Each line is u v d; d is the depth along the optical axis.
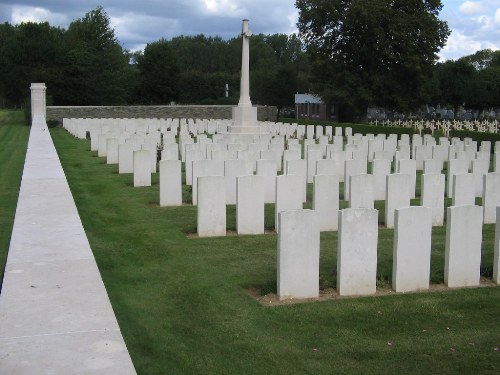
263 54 123.50
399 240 7.77
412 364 5.70
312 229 7.46
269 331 6.41
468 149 21.28
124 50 99.31
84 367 4.56
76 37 78.50
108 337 5.08
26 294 6.06
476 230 8.08
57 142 30.98
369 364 5.67
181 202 13.95
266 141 24.39
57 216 9.76
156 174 19.19
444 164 22.78
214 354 5.79
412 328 6.60
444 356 5.88
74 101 58.69
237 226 11.05
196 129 37.84
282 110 75.06
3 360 4.65
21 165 20.91
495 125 47.78
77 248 7.80
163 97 71.56
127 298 7.38
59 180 13.60
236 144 20.34
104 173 19.20
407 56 51.97
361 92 53.34
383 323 6.71
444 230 11.61
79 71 58.53
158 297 7.43
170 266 8.85
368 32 52.19
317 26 55.03
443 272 8.52
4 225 11.24
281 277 7.45
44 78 58.31
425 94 57.44
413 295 7.71
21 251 7.63
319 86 55.84
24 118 51.84
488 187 12.30
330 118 63.16
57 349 4.85
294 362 5.67
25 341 4.98
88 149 27.30
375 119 71.56
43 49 72.44
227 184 14.23
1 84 73.25
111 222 11.88
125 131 29.56
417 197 15.52
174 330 6.37
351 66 55.38
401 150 19.70
